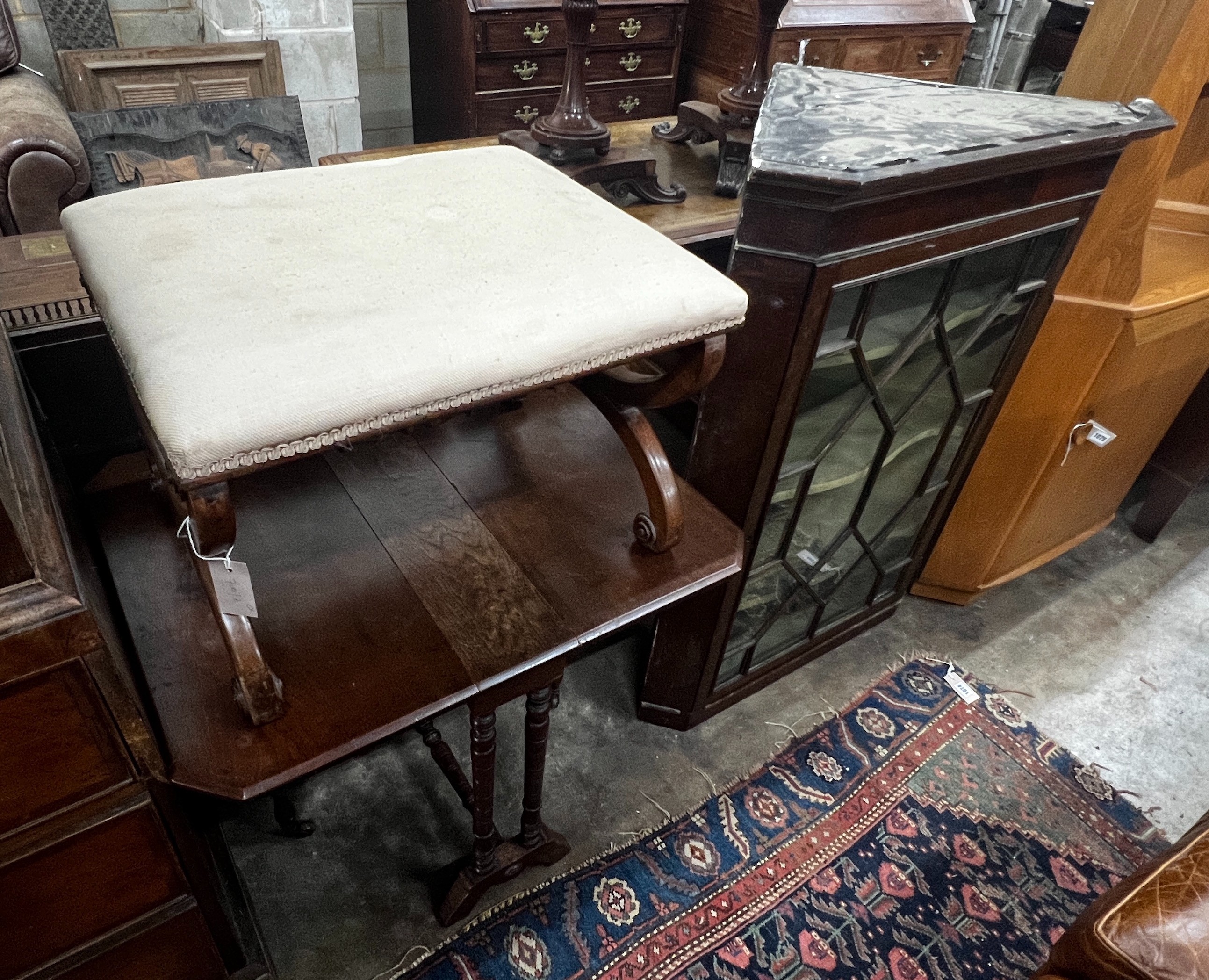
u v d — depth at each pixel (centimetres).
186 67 174
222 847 97
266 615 68
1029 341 111
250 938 89
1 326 73
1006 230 91
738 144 114
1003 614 148
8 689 48
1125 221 103
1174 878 64
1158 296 113
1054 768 121
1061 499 137
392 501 81
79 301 80
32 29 187
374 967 92
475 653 67
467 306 54
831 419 96
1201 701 134
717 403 89
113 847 62
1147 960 59
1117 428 130
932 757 121
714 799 113
